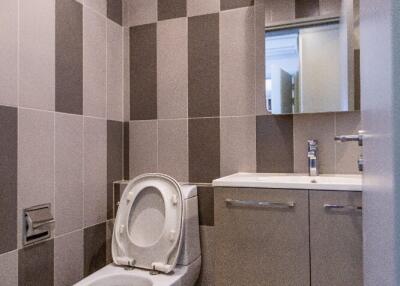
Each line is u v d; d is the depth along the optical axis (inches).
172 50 72.2
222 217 52.8
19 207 49.1
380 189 18.6
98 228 67.1
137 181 63.9
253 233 51.0
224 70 67.9
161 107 72.9
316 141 60.9
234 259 52.0
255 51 65.5
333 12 60.2
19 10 49.3
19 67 49.3
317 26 61.1
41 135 53.2
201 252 66.2
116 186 72.3
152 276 53.9
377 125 19.5
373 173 22.0
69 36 59.8
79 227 61.7
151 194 62.1
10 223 47.5
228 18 67.7
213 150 68.7
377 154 19.7
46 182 54.1
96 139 66.9
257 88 65.2
